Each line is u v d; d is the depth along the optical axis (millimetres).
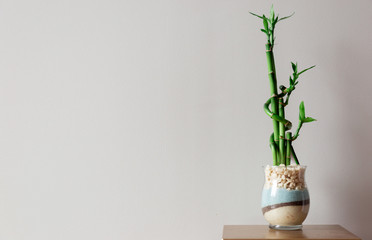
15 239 2033
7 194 2049
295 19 2000
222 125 2002
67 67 2068
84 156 2039
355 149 1956
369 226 1934
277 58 1996
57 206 2033
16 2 2098
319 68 1981
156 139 2023
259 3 2018
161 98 2033
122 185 2021
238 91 2004
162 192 2008
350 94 1968
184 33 2041
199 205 1991
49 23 2086
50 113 2061
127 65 2053
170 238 1993
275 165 1776
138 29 2059
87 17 2076
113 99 2047
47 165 2047
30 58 2080
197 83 2021
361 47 1975
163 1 2055
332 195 1953
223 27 2025
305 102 1979
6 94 2074
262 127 1984
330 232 1685
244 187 1979
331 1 1993
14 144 2061
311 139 1968
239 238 1586
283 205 1693
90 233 2020
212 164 1997
